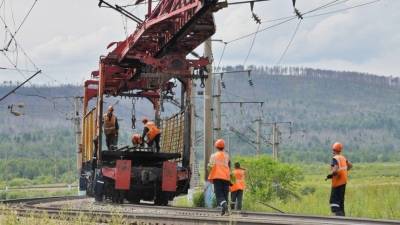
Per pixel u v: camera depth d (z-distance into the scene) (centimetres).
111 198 3422
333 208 2473
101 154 3356
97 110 3494
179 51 3238
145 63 3138
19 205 2550
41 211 2091
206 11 2573
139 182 3391
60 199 4659
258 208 3731
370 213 3095
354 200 3888
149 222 1981
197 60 3169
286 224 1827
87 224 1803
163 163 3338
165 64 3133
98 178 3359
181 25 2831
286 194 5072
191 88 3359
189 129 3331
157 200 3450
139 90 3800
